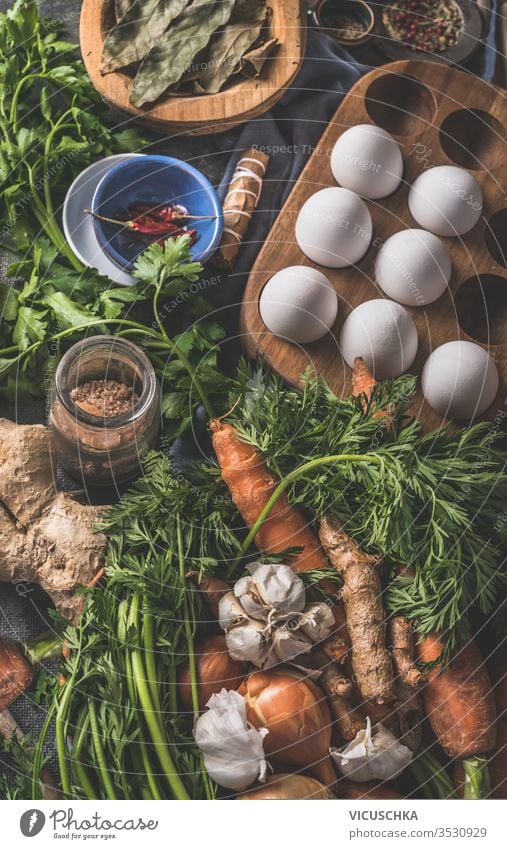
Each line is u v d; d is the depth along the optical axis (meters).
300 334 1.01
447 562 0.88
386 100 1.15
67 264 1.07
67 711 0.87
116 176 1.04
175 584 0.89
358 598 0.89
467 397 1.01
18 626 0.98
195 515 0.93
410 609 0.92
